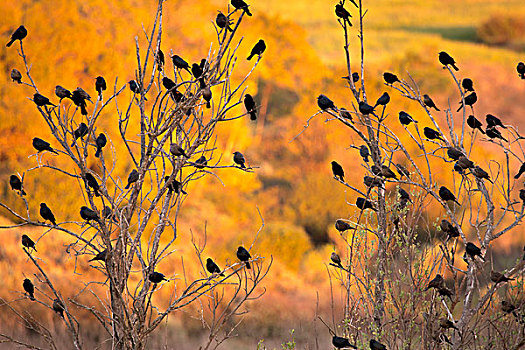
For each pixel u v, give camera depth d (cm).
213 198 1538
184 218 1409
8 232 1047
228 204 1525
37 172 1230
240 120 1688
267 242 1341
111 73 1452
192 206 1501
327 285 1164
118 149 1296
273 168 1798
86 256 993
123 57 1478
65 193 1209
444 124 1848
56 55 1439
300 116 1972
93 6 1488
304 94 2097
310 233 1519
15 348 657
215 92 1499
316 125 1900
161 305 904
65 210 1194
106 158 1278
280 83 2139
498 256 822
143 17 1522
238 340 811
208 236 1374
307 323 784
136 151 1313
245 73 1791
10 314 751
